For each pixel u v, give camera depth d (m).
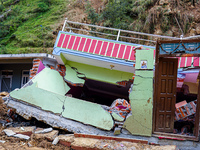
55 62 12.49
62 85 9.49
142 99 6.95
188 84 9.06
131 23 17.33
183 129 7.60
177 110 7.59
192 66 8.29
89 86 12.01
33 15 21.88
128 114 7.18
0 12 23.55
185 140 6.73
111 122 7.25
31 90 8.11
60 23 19.48
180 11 16.23
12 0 25.48
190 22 15.84
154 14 16.41
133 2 18.77
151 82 6.93
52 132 7.19
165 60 7.12
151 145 6.45
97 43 9.06
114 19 17.38
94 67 9.90
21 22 21.48
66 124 7.54
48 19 20.48
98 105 7.49
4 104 8.52
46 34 18.66
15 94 8.25
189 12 16.20
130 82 9.58
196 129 6.73
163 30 16.06
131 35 16.59
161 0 16.89
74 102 7.68
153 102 7.01
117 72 9.72
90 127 7.41
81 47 9.10
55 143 6.52
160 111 7.10
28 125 8.06
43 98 7.93
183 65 8.45
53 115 7.71
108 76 9.72
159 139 6.85
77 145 6.25
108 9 17.66
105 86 11.52
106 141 6.49
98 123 7.34
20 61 13.28
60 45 9.26
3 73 14.55
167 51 6.87
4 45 18.91
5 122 7.97
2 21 22.14
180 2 16.66
